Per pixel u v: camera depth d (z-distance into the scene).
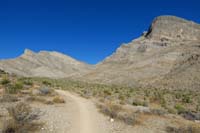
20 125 11.88
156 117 20.22
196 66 115.94
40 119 14.23
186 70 115.94
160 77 124.88
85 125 14.21
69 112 17.88
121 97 36.12
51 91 28.92
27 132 11.59
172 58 153.88
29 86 34.62
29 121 13.00
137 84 118.31
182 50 161.50
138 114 19.94
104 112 18.44
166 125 17.31
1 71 63.47
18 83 29.67
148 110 21.84
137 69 149.88
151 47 192.38
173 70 132.12
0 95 21.44
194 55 135.00
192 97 59.38
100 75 158.00
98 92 43.12
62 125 13.66
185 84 98.94
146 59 167.25
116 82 133.50
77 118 15.94
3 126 11.43
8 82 31.86
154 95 55.09
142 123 16.70
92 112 18.61
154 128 15.78
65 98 26.58
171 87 98.19
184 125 18.23
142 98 43.91
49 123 13.66
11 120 11.95
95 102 25.73
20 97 22.08
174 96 58.47
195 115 24.53
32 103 19.72
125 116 16.98
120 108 21.86
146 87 101.12
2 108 15.91
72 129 13.15
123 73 148.38
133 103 29.44
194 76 104.88
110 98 33.25
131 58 183.38
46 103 20.77
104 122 15.45
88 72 184.00
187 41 194.62
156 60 155.25
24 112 13.71
